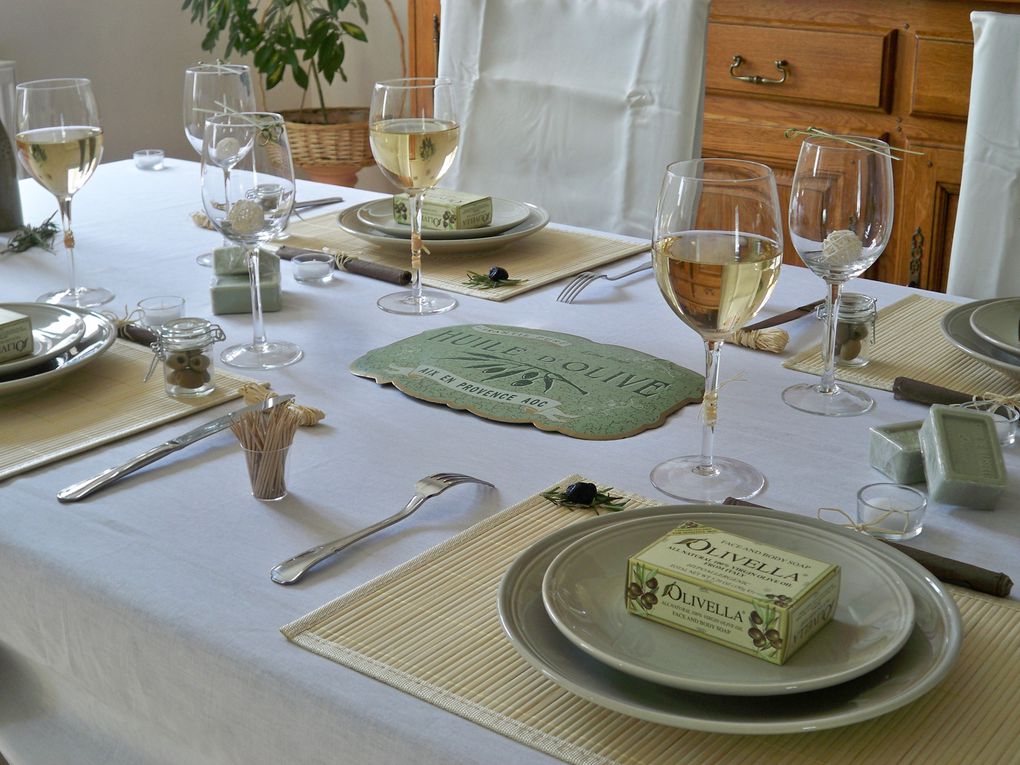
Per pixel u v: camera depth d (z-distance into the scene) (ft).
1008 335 3.68
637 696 1.95
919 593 2.18
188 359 3.42
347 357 3.81
